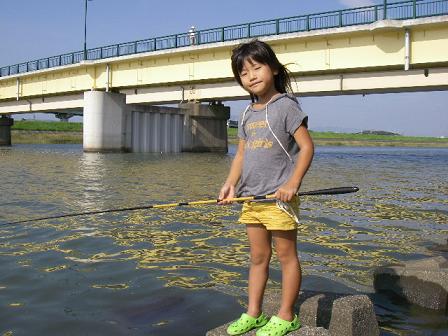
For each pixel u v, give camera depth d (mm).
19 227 8359
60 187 15273
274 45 29109
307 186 16969
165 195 13516
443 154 57250
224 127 49312
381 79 26844
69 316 4277
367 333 3697
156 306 4543
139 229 8359
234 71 3541
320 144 110688
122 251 6723
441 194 14656
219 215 9922
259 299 3506
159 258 6367
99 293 4898
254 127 3445
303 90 29297
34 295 4824
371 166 29891
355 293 4934
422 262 5191
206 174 20922
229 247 7051
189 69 34719
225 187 3562
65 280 5324
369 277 5535
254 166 3389
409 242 7590
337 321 3637
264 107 3424
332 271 5785
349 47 26672
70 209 10727
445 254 6695
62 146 64562
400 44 25203
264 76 3404
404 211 11055
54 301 4656
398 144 123375
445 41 24016
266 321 3541
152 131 45062
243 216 3498
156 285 5172
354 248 7102
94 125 41156
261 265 3516
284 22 28422
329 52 27297
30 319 4207
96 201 12117
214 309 4477
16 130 80625
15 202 11688
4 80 51812
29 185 15719
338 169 26703
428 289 4590
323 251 6887
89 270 5738
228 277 5508
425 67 25297
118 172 21625
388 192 15180
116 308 4488
